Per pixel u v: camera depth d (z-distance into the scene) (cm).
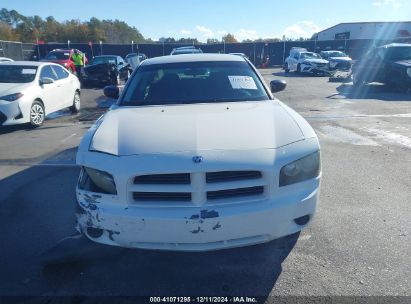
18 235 335
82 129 807
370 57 1582
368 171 491
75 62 2123
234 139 263
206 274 273
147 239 246
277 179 248
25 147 650
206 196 243
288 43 4031
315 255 293
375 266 276
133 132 282
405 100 1194
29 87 823
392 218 352
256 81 407
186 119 303
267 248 304
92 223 254
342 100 1216
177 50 1894
